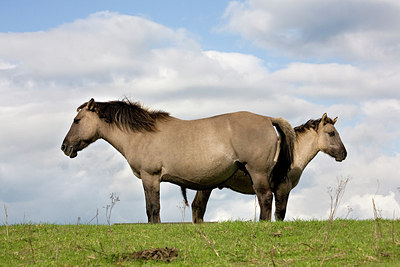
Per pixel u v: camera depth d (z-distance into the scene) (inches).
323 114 457.1
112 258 280.7
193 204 467.5
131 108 429.1
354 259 263.1
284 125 399.9
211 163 394.6
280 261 265.7
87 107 443.5
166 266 259.0
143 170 417.1
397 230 329.1
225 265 258.4
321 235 321.1
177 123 418.0
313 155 465.7
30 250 303.4
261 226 346.9
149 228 365.7
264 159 384.8
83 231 356.8
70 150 445.7
